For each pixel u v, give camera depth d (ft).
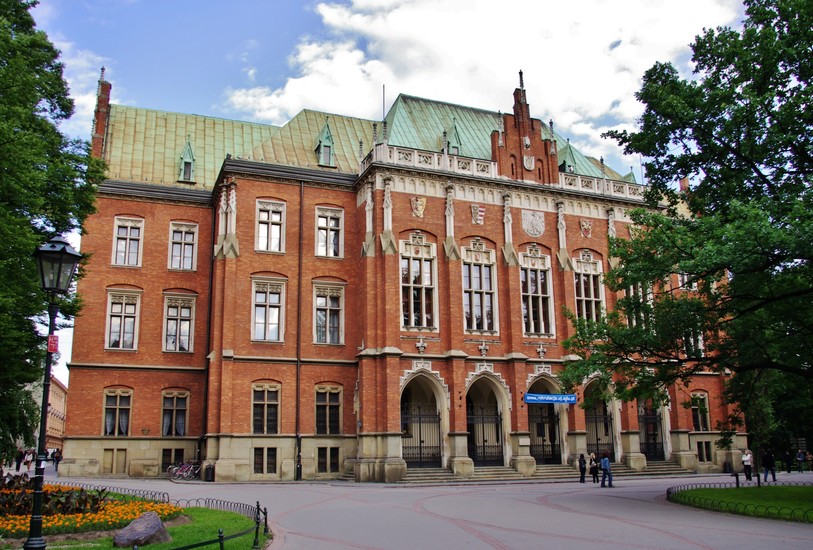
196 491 103.24
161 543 52.70
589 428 157.89
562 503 87.71
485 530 63.72
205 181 166.20
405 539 58.59
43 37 78.84
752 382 98.27
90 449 141.08
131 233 152.87
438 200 145.59
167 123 176.24
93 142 161.48
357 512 77.82
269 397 138.10
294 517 73.20
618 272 90.94
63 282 49.21
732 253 70.69
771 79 88.07
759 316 84.94
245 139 181.47
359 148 168.86
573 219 157.99
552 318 150.61
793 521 70.18
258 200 144.97
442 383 137.49
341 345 144.36
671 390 159.02
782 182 85.97
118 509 64.80
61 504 63.87
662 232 83.61
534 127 159.02
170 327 151.64
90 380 143.64
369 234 140.15
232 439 132.26
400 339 135.95
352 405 142.51
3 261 70.95
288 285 143.43
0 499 62.75
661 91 91.40
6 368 94.53
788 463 167.32
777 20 88.94
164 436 145.89
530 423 156.46
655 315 90.43
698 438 162.09
